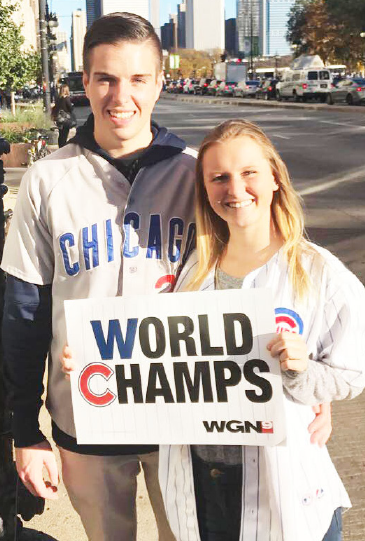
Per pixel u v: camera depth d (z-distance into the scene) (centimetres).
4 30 1809
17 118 2003
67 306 210
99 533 245
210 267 220
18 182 1384
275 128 2759
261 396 201
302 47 7938
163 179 229
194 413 206
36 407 237
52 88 2905
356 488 378
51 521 353
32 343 232
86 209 226
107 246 225
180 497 214
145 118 226
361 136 2302
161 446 217
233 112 4184
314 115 3569
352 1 6044
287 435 202
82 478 238
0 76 1811
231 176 208
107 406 212
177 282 228
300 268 205
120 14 222
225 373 202
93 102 224
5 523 267
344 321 204
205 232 221
